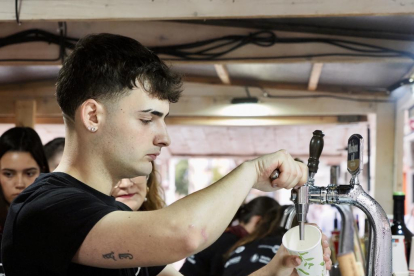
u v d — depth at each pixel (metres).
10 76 4.32
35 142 2.94
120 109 1.31
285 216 1.56
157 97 1.33
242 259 2.82
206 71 4.22
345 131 5.08
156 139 1.34
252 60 3.33
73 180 1.34
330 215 5.59
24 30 3.41
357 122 4.55
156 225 1.18
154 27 3.39
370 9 2.43
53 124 5.02
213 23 3.32
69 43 3.39
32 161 2.90
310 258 1.46
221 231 1.21
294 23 3.24
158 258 1.18
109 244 1.19
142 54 1.34
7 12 2.59
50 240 1.23
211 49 3.36
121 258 1.20
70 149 1.39
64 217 1.23
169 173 8.58
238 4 2.51
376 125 4.31
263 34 3.32
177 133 5.36
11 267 1.30
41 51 3.41
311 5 2.46
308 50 3.29
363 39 3.26
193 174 11.00
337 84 4.29
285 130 5.07
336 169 2.50
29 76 4.35
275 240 2.86
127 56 1.33
